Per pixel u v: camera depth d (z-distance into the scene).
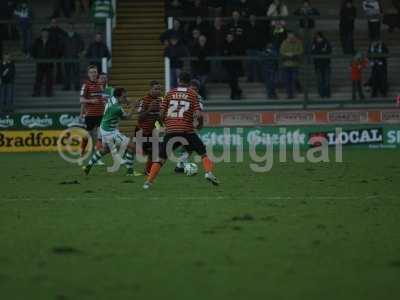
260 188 33.31
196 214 26.38
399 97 56.12
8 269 18.91
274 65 58.44
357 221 24.92
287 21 62.81
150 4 65.12
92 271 18.61
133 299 16.28
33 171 41.56
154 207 28.02
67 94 59.09
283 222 24.73
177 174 39.16
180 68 58.28
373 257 19.81
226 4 62.09
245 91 59.00
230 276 18.05
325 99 58.56
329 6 66.94
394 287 17.11
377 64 58.53
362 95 58.28
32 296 16.61
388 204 28.61
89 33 62.59
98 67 58.66
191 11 62.34
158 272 18.47
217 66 58.62
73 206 28.55
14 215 26.69
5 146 54.22
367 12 62.84
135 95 60.59
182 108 32.81
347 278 17.84
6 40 61.09
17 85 59.16
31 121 54.31
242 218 25.39
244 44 58.72
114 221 25.17
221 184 34.78
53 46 58.81
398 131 55.19
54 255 20.25
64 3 63.41
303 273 18.28
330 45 58.97
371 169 41.41
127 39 63.56
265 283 17.42
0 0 61.69
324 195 31.06
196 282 17.55
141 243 21.62
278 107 57.69
